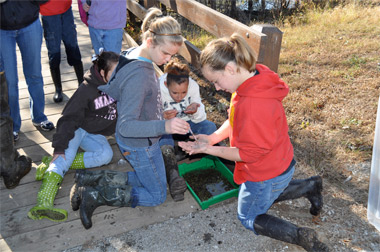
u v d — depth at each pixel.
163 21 2.08
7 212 2.90
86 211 2.64
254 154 2.07
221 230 2.75
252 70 2.00
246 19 10.48
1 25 3.01
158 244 2.64
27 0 3.05
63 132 2.96
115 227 2.79
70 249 2.61
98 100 3.00
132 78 2.11
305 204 3.00
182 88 2.93
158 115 2.40
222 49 1.96
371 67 5.56
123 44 6.51
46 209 2.68
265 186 2.27
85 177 2.83
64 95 4.63
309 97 4.79
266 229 2.34
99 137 3.32
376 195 2.63
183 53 5.20
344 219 2.83
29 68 3.47
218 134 2.62
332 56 6.14
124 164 3.47
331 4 10.40
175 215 2.90
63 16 4.01
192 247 2.61
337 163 3.49
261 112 1.98
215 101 4.88
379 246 2.58
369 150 3.63
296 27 8.48
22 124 4.02
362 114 4.28
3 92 2.53
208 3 10.49
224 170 3.26
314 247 2.18
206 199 3.06
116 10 4.07
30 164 3.21
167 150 2.99
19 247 2.61
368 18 8.29
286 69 5.68
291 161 2.34
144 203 2.82
